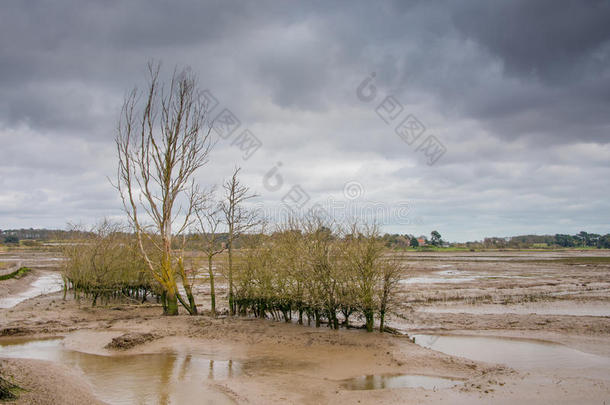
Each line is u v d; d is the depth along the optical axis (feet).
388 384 42.06
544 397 36.78
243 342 57.98
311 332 62.44
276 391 39.32
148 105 78.18
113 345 55.83
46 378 40.73
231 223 76.64
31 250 359.66
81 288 98.58
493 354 55.06
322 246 65.62
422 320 76.54
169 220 79.56
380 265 62.13
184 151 80.07
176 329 65.26
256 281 74.13
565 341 61.21
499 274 174.81
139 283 100.01
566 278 154.81
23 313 81.05
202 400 37.06
